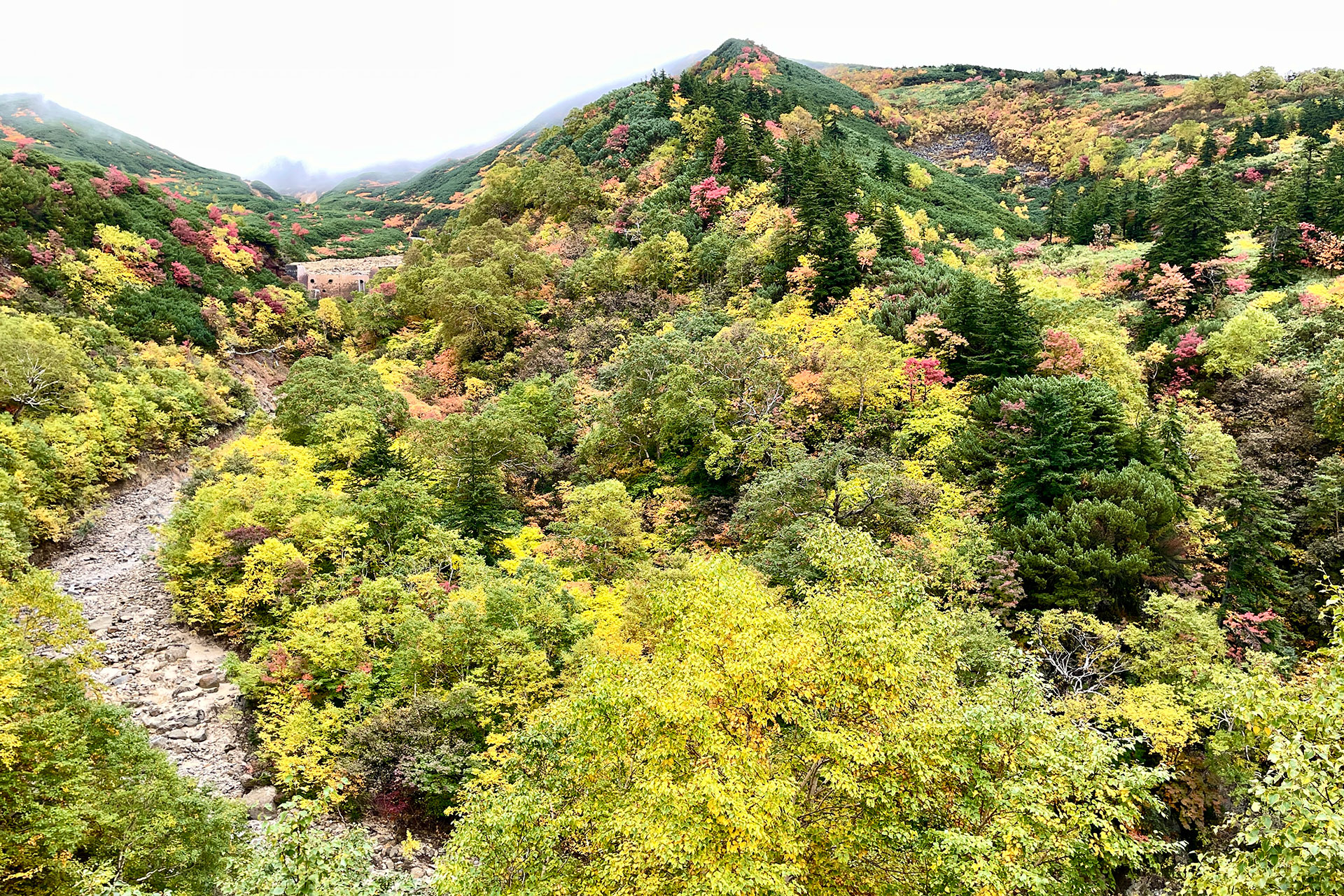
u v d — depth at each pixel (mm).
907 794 12945
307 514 30703
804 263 52656
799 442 36625
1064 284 58594
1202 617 22984
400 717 21234
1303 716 9703
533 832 12625
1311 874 8031
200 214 88750
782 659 12875
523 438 40531
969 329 42094
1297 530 30438
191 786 16953
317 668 23391
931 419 36344
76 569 34281
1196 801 20781
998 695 14719
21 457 35062
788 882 11336
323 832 11898
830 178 57750
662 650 14930
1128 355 41062
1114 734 21562
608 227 76375
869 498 29156
